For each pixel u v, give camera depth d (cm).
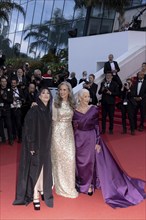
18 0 2919
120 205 501
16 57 2786
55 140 518
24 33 2756
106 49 1576
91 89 981
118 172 538
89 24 1981
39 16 2578
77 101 530
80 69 1745
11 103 895
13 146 884
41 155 484
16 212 479
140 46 1459
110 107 991
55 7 2386
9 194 548
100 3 1722
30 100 920
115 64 1262
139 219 459
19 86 934
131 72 1401
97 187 548
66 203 510
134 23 1555
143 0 1728
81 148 527
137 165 702
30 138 476
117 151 814
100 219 459
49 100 499
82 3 1878
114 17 1869
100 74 1307
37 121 480
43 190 496
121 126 1106
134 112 989
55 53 2250
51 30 2389
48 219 459
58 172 530
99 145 531
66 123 518
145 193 545
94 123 529
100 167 525
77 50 1767
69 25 2181
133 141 911
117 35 1513
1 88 889
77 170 537
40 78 1142
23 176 493
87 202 514
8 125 889
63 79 1445
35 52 2545
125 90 988
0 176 642
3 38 3048
